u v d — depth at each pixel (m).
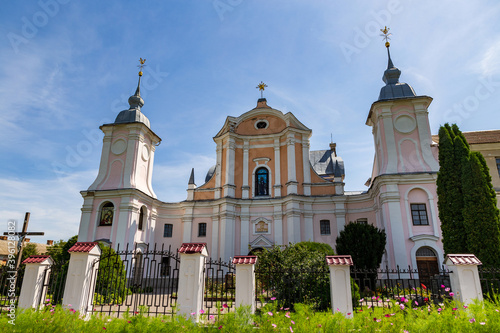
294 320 7.73
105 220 25.39
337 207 26.92
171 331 7.51
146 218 27.28
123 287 14.99
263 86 32.72
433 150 22.42
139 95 30.16
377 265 17.22
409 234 20.39
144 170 28.50
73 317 8.05
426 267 19.73
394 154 22.62
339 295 9.33
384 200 21.44
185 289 9.67
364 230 17.95
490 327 6.88
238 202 28.00
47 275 11.00
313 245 17.58
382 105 23.97
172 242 28.56
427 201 21.02
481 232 13.34
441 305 8.71
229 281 21.17
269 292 14.09
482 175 14.13
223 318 7.85
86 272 10.27
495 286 12.41
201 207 28.86
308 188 28.02
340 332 7.19
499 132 24.56
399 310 7.79
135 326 7.62
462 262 9.49
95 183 26.53
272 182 28.89
